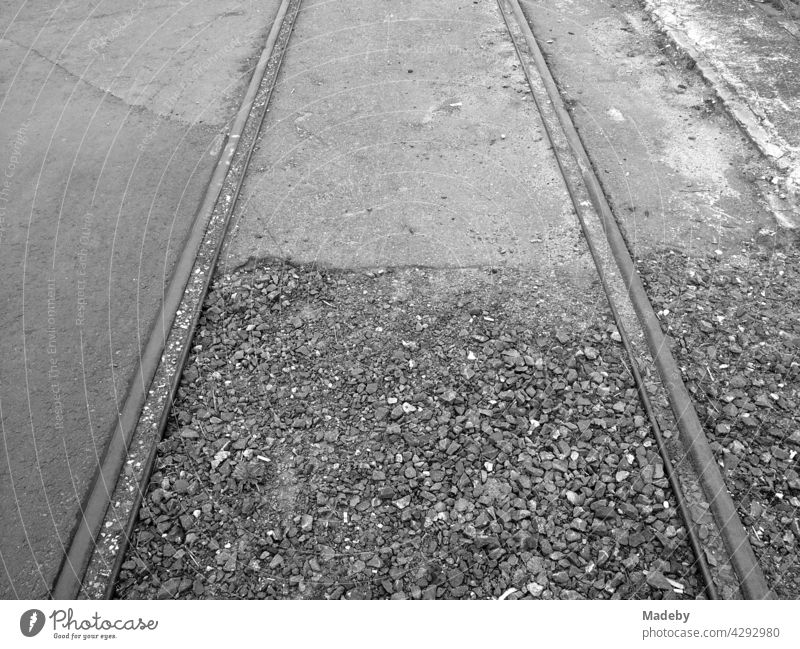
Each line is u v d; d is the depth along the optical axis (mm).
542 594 2154
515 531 2301
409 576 2209
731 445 2527
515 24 5469
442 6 5840
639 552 2244
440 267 3361
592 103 4523
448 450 2543
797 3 5309
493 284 3252
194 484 2492
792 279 3203
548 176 3928
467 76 4875
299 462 2549
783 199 3654
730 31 5020
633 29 5359
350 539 2312
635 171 3922
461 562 2238
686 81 4691
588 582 2176
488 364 2857
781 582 2164
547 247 3449
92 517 2387
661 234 3486
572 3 5789
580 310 3094
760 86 4402
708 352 2875
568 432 2592
